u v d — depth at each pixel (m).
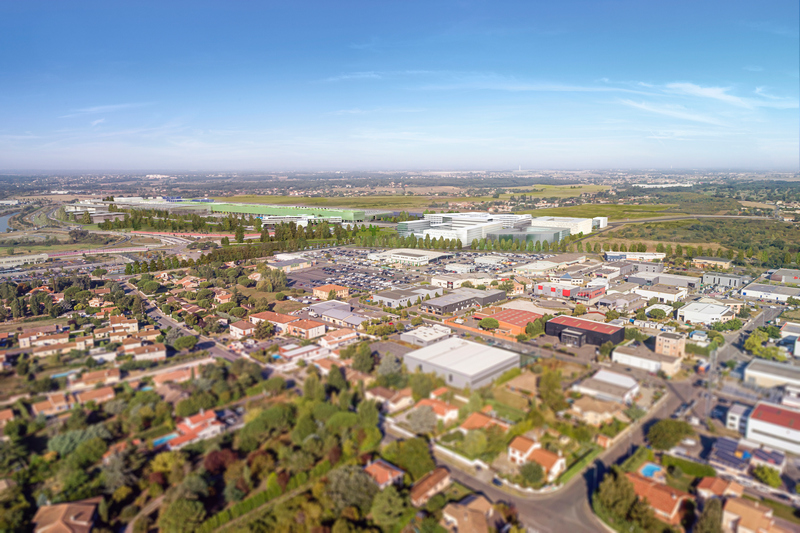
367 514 103.88
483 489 110.69
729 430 129.75
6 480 110.62
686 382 157.25
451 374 153.50
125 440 126.12
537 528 99.06
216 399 144.38
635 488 105.50
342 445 123.00
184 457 117.00
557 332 198.50
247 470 109.94
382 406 143.25
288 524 98.00
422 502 106.31
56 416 136.62
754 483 108.44
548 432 129.12
